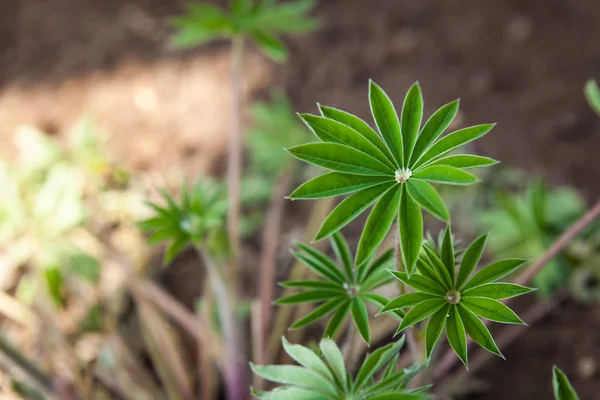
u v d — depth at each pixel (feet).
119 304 3.90
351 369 2.70
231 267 3.29
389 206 2.17
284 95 4.96
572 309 3.89
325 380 2.26
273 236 3.95
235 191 3.36
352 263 2.52
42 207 3.26
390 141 2.19
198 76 5.11
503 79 4.93
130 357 3.62
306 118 2.18
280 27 3.30
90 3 5.57
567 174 4.38
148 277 4.12
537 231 3.48
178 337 3.87
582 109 4.68
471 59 5.06
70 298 3.93
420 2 5.41
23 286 3.45
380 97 2.19
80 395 3.45
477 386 3.59
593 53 4.98
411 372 2.27
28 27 5.43
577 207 3.80
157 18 5.48
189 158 4.68
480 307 2.24
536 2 5.32
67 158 3.81
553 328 3.84
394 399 2.21
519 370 3.71
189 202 2.87
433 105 4.79
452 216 4.15
